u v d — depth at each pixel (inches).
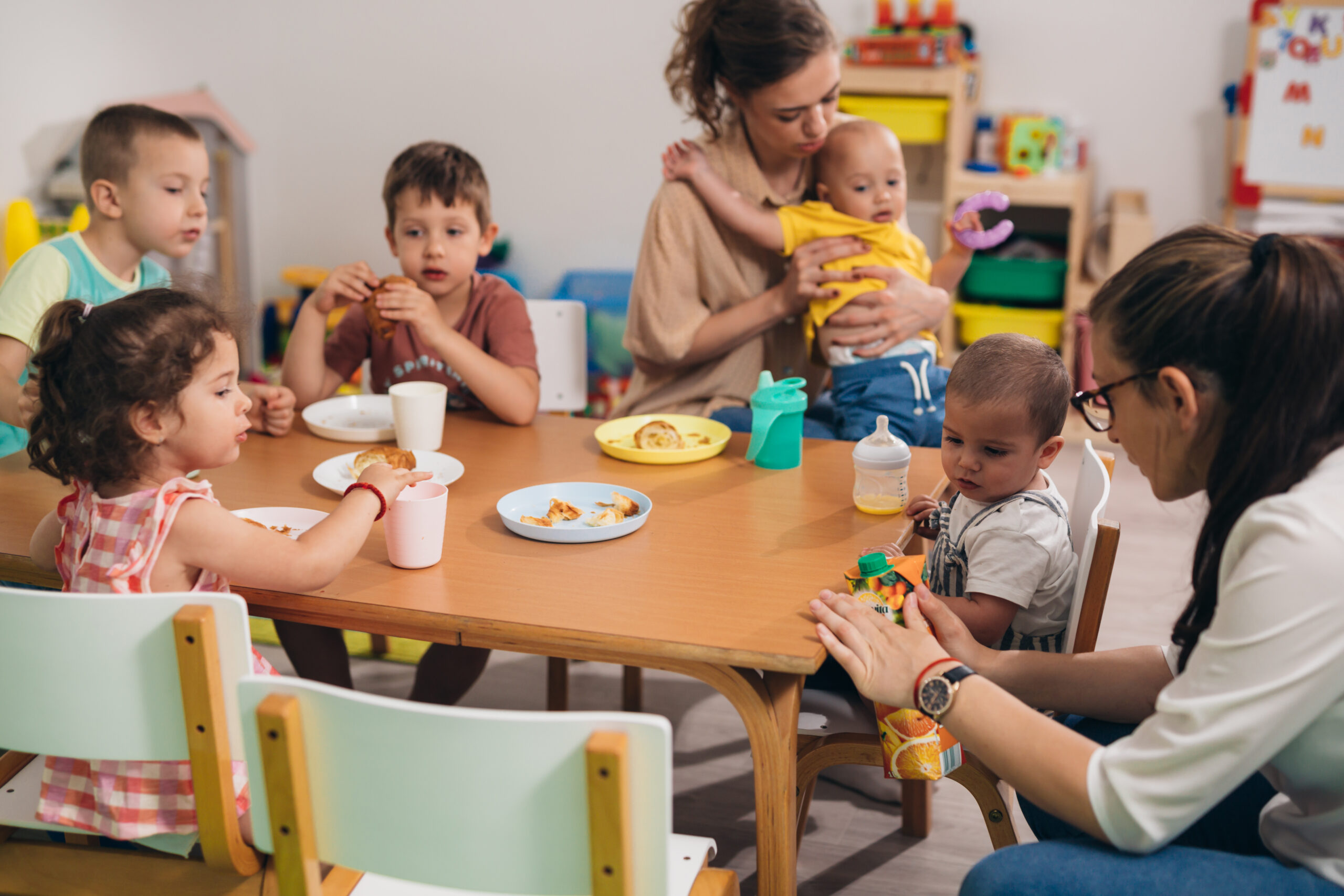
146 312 43.5
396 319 70.2
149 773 44.1
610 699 85.0
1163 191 151.6
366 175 168.9
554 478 61.9
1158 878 36.1
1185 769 35.1
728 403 85.8
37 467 46.5
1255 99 140.5
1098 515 51.7
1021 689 46.7
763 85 77.3
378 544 52.7
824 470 63.4
